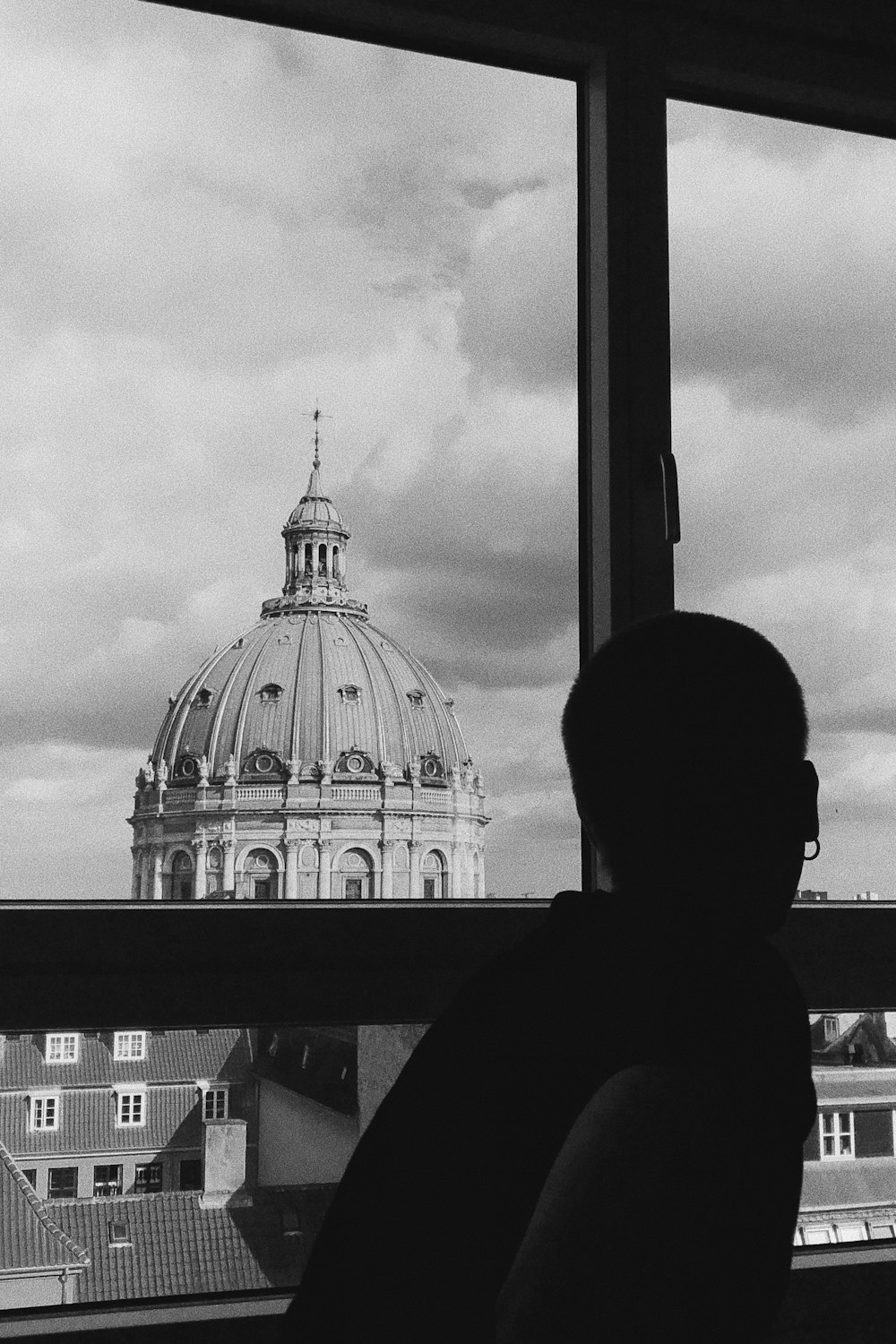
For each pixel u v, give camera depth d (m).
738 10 1.76
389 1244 0.61
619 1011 0.65
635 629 0.76
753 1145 0.61
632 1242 0.58
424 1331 0.59
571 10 1.70
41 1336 1.25
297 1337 0.62
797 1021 0.67
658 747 0.71
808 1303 1.48
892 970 1.65
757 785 0.71
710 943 0.68
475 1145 0.63
